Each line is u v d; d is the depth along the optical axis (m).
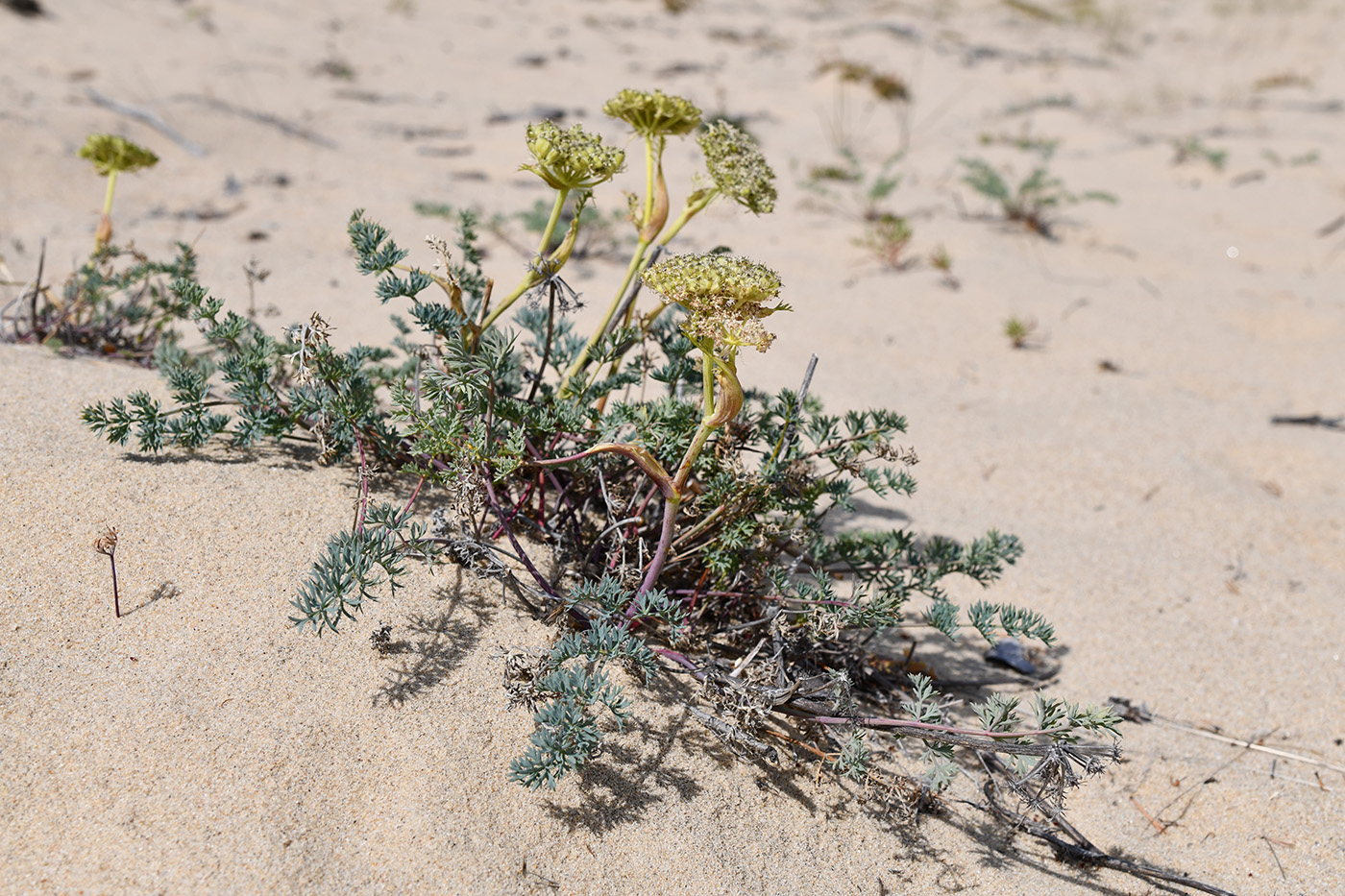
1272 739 2.67
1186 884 2.16
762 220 6.48
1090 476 3.89
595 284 5.10
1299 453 4.16
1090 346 4.99
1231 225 6.87
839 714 2.11
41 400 2.70
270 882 1.73
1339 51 13.34
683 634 2.21
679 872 1.96
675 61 10.86
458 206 6.05
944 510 3.59
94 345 3.35
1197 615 3.14
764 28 13.01
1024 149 8.49
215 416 2.49
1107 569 3.33
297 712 1.98
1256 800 2.47
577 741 1.84
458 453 2.21
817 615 2.22
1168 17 15.66
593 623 2.00
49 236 4.88
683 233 6.05
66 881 1.68
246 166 6.45
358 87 8.77
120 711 1.92
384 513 2.13
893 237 5.73
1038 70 11.63
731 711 2.10
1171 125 9.49
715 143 2.37
